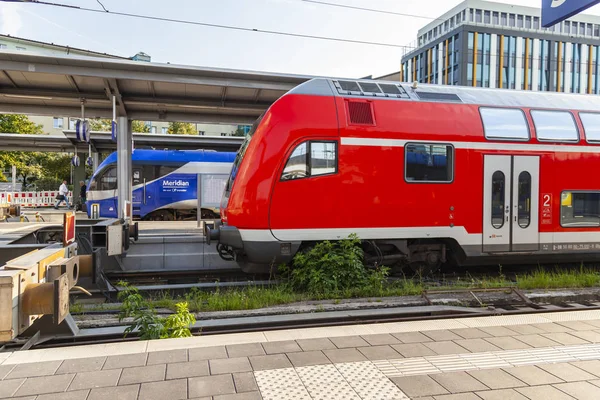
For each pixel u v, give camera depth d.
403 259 8.92
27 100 12.93
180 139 22.44
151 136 22.17
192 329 5.54
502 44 55.94
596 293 7.42
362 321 5.63
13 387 3.42
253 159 8.07
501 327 5.05
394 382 3.60
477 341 4.57
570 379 3.68
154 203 20.59
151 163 20.61
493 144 8.84
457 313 6.38
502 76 56.09
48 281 4.18
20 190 36.59
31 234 8.98
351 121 8.24
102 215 20.86
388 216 8.33
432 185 8.52
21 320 3.67
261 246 7.98
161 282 9.48
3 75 11.02
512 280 9.06
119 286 8.32
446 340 4.60
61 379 3.56
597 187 9.41
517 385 3.56
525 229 9.00
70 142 23.19
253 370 3.79
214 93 12.48
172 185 20.77
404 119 8.47
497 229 8.84
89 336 5.29
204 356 4.09
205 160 21.17
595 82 60.38
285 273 8.17
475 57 54.94
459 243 8.71
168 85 11.78
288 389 3.45
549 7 8.37
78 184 27.45
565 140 9.27
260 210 7.95
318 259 7.63
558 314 5.62
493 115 8.98
